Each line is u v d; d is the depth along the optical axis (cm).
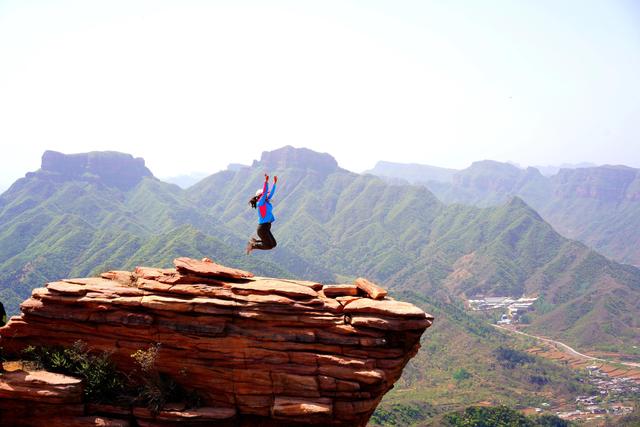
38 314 1587
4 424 1453
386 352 1491
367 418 1544
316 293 1592
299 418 1442
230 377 1504
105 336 1570
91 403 1483
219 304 1511
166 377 1541
